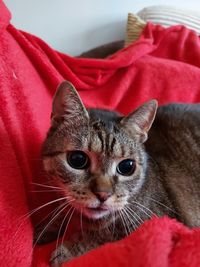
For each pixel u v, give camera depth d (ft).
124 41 1.57
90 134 0.74
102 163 0.73
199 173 0.90
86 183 0.71
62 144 0.74
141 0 1.59
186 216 0.84
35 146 0.86
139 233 0.58
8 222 0.67
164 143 0.91
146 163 0.82
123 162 0.76
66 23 1.52
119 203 0.74
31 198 0.80
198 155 0.92
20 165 0.79
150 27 1.42
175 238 0.58
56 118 0.78
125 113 1.22
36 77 1.01
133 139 0.78
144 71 1.27
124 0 1.57
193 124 0.98
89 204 0.71
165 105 1.05
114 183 0.73
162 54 1.42
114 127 0.77
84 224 0.79
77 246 0.75
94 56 1.49
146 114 0.80
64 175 0.73
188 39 1.43
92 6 1.53
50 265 0.71
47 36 1.51
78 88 1.19
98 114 0.81
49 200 0.83
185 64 1.33
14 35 1.00
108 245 0.60
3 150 0.72
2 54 0.83
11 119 0.79
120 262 0.56
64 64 1.16
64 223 0.82
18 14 1.44
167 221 0.60
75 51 1.58
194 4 1.69
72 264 0.60
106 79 1.24
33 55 1.02
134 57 1.25
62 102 0.77
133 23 1.49
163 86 1.27
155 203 0.81
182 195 0.85
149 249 0.54
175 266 0.55
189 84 1.29
